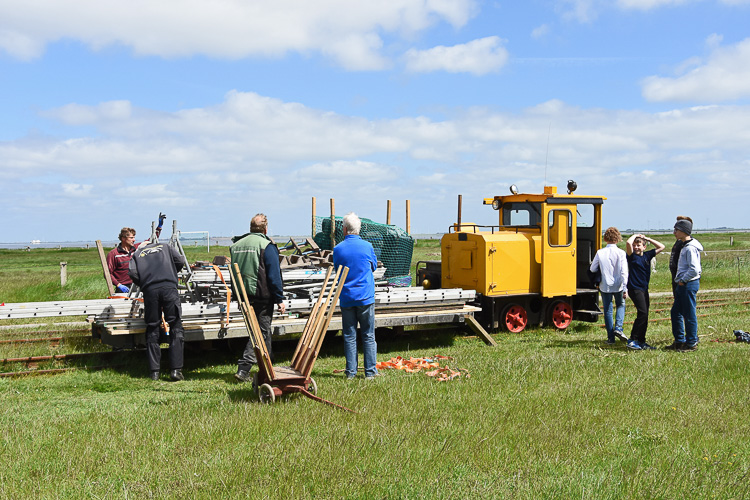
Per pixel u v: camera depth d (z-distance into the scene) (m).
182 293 10.39
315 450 4.73
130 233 10.87
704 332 11.47
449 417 5.76
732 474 4.28
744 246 45.62
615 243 10.20
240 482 4.15
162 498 3.91
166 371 8.38
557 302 12.15
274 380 6.40
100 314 8.65
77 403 6.67
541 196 11.65
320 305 6.83
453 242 11.99
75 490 4.07
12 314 8.65
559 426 5.48
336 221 13.38
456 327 11.88
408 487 4.09
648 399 6.46
